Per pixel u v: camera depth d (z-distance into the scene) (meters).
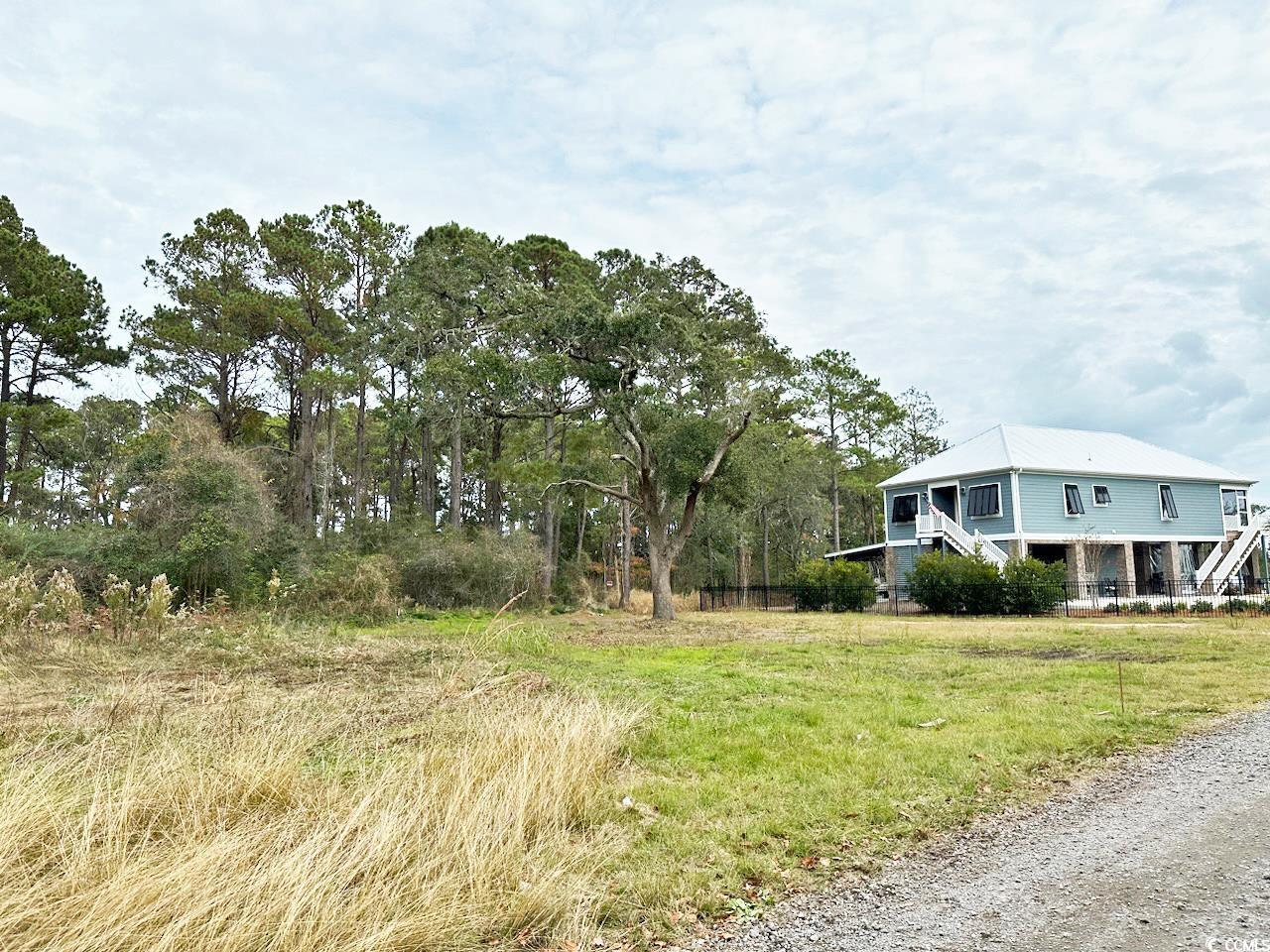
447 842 3.55
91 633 11.84
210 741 4.88
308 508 27.91
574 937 3.05
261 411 30.28
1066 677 9.05
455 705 6.96
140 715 6.11
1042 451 28.81
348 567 20.28
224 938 2.69
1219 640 12.87
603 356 21.81
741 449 26.02
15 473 25.33
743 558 39.56
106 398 30.09
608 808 4.50
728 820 4.34
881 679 9.22
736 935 3.08
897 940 2.99
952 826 4.28
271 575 19.34
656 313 20.89
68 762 4.39
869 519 49.22
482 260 23.59
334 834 3.46
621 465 29.91
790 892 3.48
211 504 19.05
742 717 6.95
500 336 22.78
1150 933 2.96
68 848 3.29
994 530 27.44
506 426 33.47
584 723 5.55
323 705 6.93
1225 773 5.12
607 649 13.37
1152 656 10.94
